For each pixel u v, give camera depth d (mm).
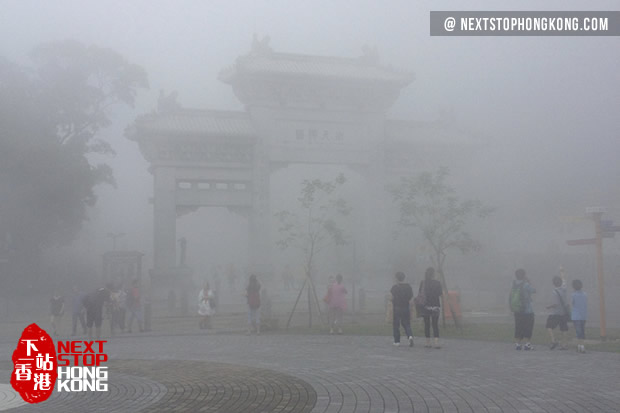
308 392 10969
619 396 10281
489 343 18797
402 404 9852
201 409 9789
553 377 12234
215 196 53781
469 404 9773
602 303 19391
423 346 18125
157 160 52344
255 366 14375
